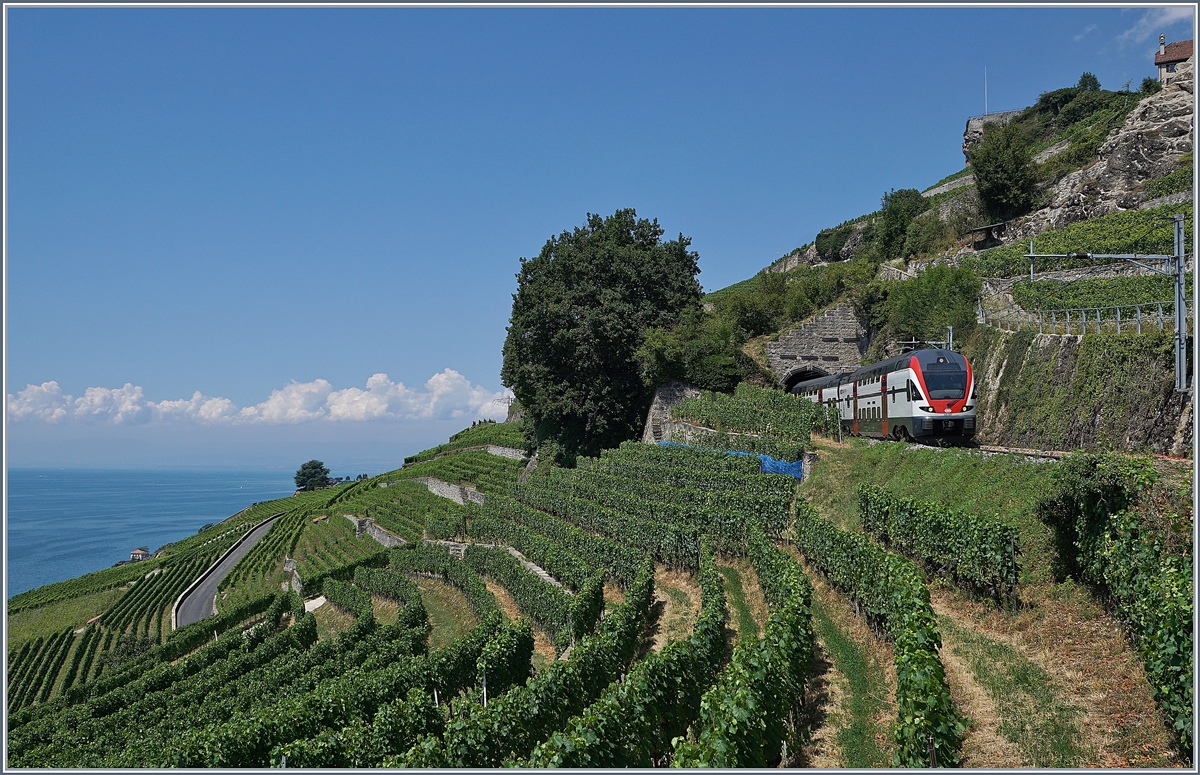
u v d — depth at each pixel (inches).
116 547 6437.0
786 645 601.9
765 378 2210.9
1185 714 427.2
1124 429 1070.4
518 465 2554.1
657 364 2094.0
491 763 621.3
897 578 674.2
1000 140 2689.5
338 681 930.1
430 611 1544.0
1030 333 1418.6
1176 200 1919.3
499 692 889.5
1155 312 1440.7
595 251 2226.9
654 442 2095.2
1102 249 1834.4
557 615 1061.8
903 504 925.2
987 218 2719.0
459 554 1731.1
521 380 2225.6
